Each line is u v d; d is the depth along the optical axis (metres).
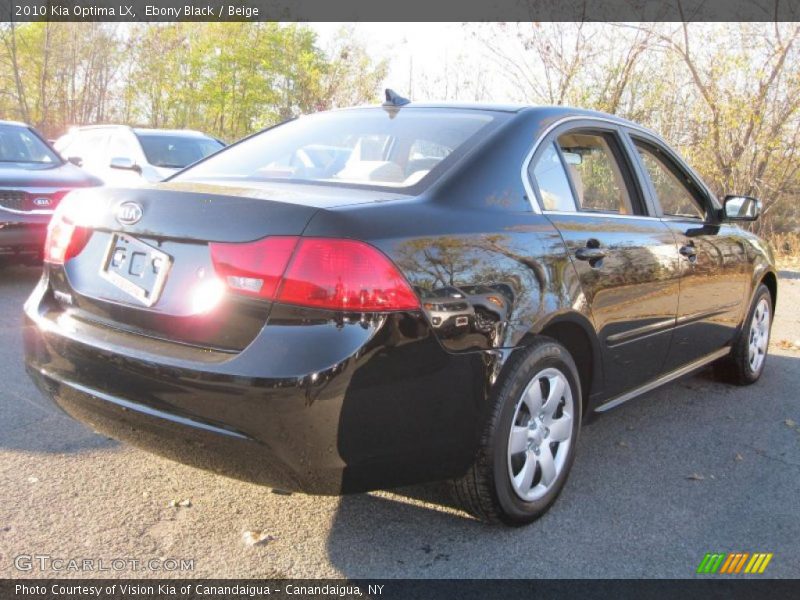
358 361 2.35
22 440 3.62
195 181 3.18
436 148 3.16
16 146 8.13
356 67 22.59
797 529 3.13
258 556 2.75
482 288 2.71
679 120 12.86
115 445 3.62
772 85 12.09
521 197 3.11
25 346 3.07
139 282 2.71
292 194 2.67
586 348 3.37
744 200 4.52
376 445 2.46
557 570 2.74
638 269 3.58
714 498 3.40
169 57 27.66
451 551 2.84
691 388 5.14
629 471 3.67
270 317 2.38
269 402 2.32
